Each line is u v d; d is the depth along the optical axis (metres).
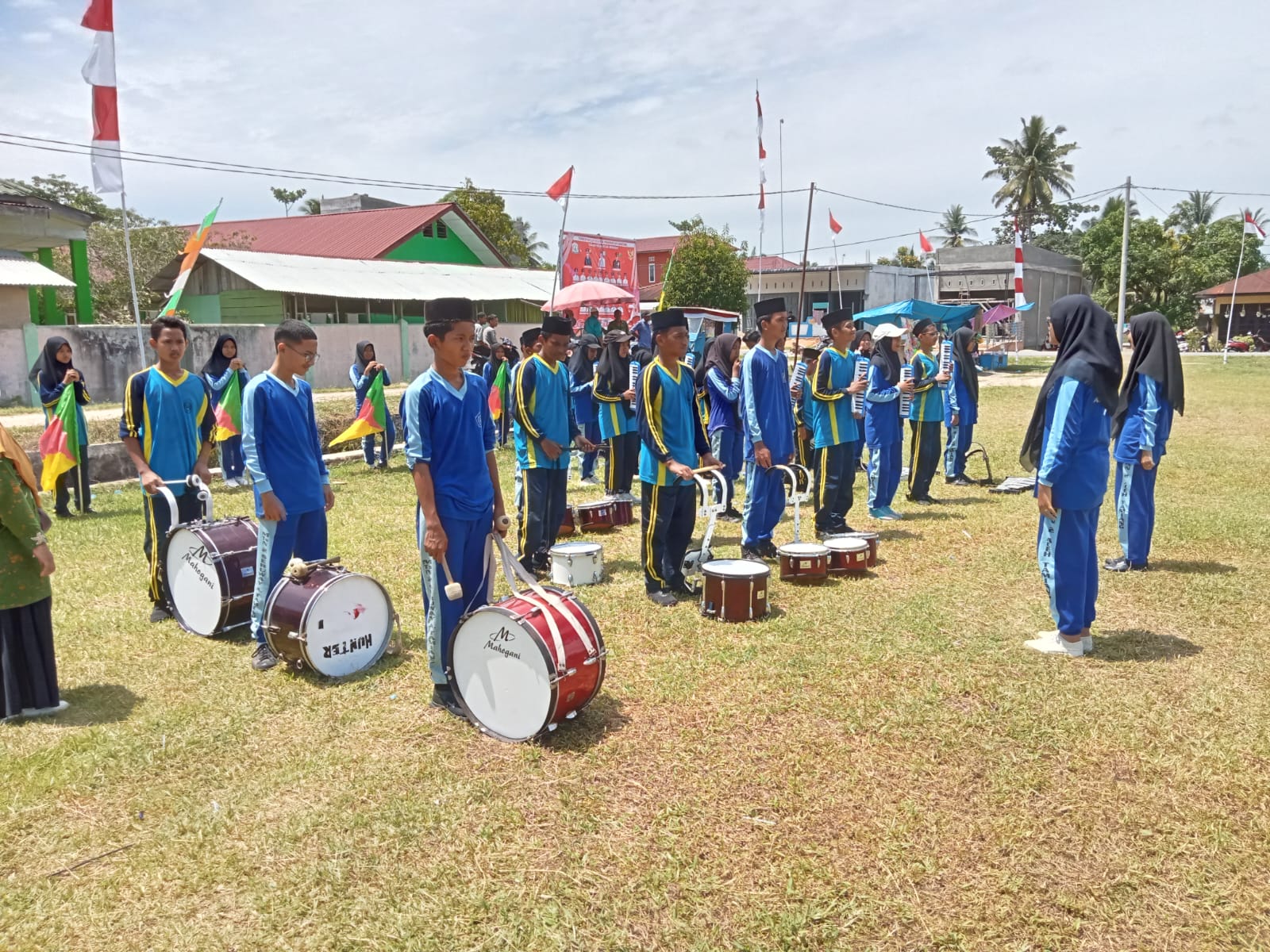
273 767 4.22
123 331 19.72
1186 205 70.12
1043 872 3.35
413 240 32.94
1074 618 5.31
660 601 6.53
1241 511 9.14
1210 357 39.72
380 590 5.50
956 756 4.20
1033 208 56.59
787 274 44.47
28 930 3.11
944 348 10.12
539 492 7.45
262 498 5.46
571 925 3.09
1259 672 5.08
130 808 3.90
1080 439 5.07
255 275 23.84
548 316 7.43
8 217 22.30
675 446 6.52
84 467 10.17
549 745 4.37
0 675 4.70
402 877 3.37
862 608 6.32
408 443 4.59
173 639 5.98
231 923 3.15
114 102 9.27
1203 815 3.69
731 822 3.69
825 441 8.20
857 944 3.00
